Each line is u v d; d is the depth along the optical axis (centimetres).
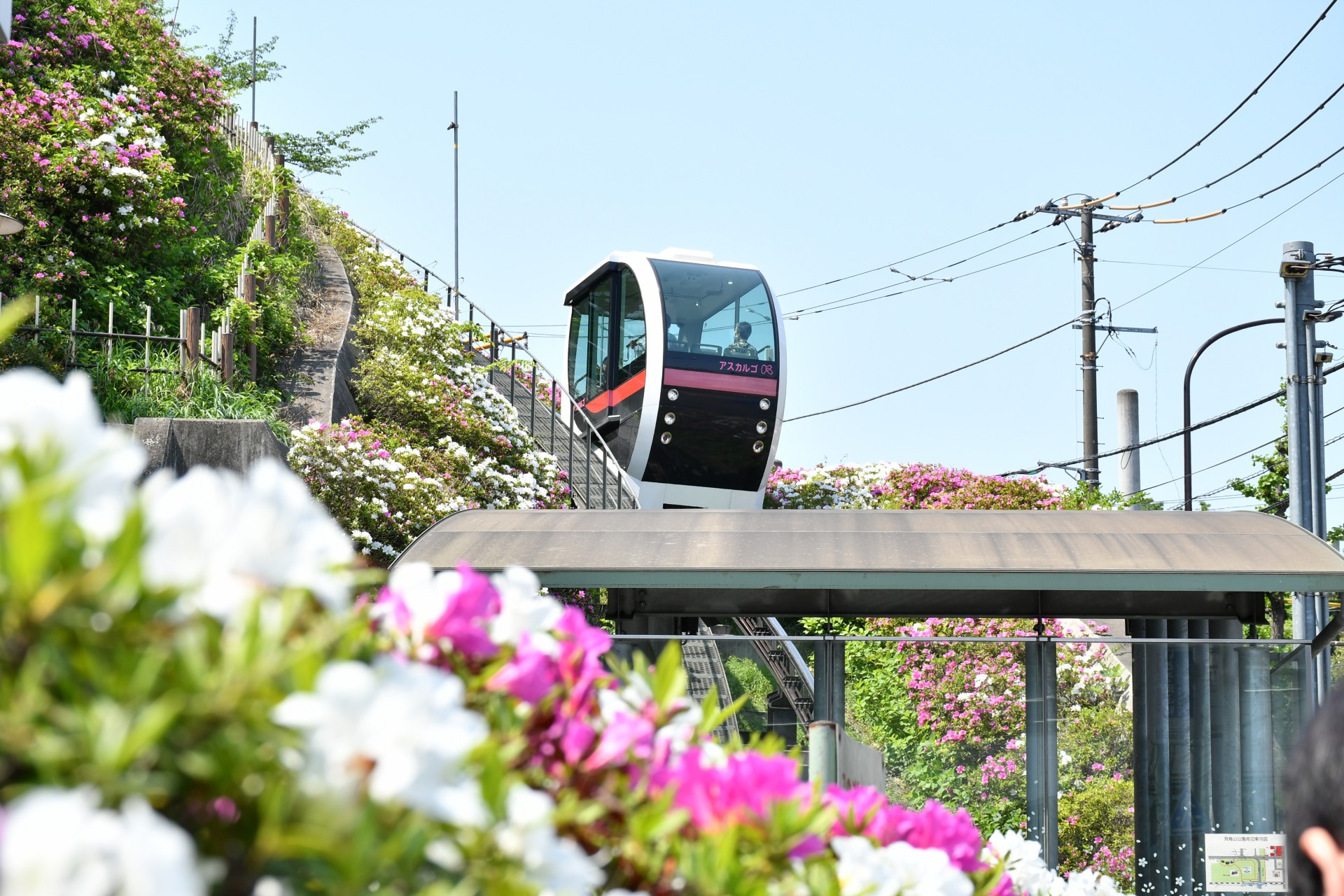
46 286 1523
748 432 2138
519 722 184
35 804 95
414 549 945
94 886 94
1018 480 2917
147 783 113
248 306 1855
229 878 121
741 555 929
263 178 2458
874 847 230
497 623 198
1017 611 1126
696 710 218
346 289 2506
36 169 1620
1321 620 1448
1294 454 1549
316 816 120
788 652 916
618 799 186
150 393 1399
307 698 122
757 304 2209
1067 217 3584
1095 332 3541
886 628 1174
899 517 1034
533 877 144
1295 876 151
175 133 2047
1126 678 918
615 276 2286
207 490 128
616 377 2238
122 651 116
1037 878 375
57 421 123
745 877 183
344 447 1549
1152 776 906
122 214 1708
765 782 195
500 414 2186
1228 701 912
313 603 153
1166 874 891
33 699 112
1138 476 3662
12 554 110
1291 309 1562
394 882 135
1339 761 145
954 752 910
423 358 2169
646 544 954
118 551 115
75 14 2003
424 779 122
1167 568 899
